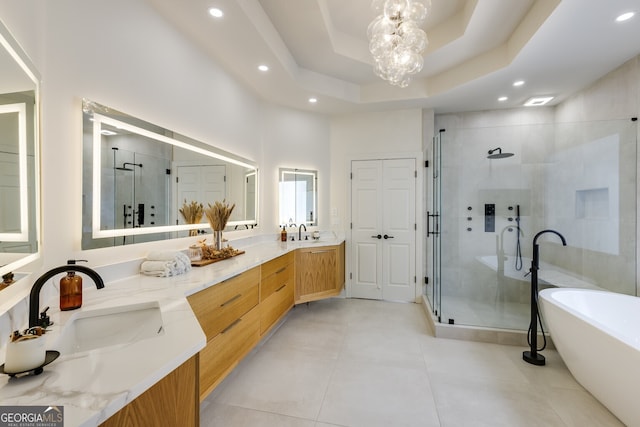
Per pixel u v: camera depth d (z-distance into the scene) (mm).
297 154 4012
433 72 3412
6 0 1011
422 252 4012
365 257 4199
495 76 2992
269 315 2607
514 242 3619
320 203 4215
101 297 1347
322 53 2982
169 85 2121
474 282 3701
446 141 3824
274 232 3811
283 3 2260
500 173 3676
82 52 1470
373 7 1947
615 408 1695
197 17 2098
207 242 2592
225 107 2879
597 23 2154
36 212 1117
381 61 2057
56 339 924
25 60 1016
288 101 3744
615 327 2354
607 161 2895
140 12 1855
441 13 2672
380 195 4156
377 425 1655
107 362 748
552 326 2188
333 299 4172
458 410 1784
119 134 1709
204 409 1784
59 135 1353
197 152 2436
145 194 1908
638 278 2645
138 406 719
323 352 2541
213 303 1726
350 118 4258
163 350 820
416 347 2641
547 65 2770
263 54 2582
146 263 1802
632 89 2682
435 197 3617
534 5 2268
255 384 2053
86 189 1492
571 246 3285
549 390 1985
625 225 2744
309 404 1836
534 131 3580
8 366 665
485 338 2750
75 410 557
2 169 867
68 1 1394
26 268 1035
